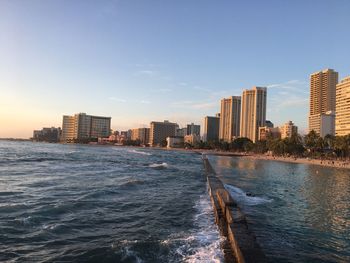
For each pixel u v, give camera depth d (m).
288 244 16.14
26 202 21.48
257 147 196.88
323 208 26.31
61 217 18.02
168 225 17.48
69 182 32.50
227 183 41.03
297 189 38.88
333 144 139.75
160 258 12.12
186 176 46.69
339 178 57.81
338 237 17.77
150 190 30.31
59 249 12.95
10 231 14.96
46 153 97.06
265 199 29.55
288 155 167.12
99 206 21.48
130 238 14.66
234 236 13.28
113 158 86.88
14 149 122.94
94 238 14.53
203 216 20.05
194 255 12.45
